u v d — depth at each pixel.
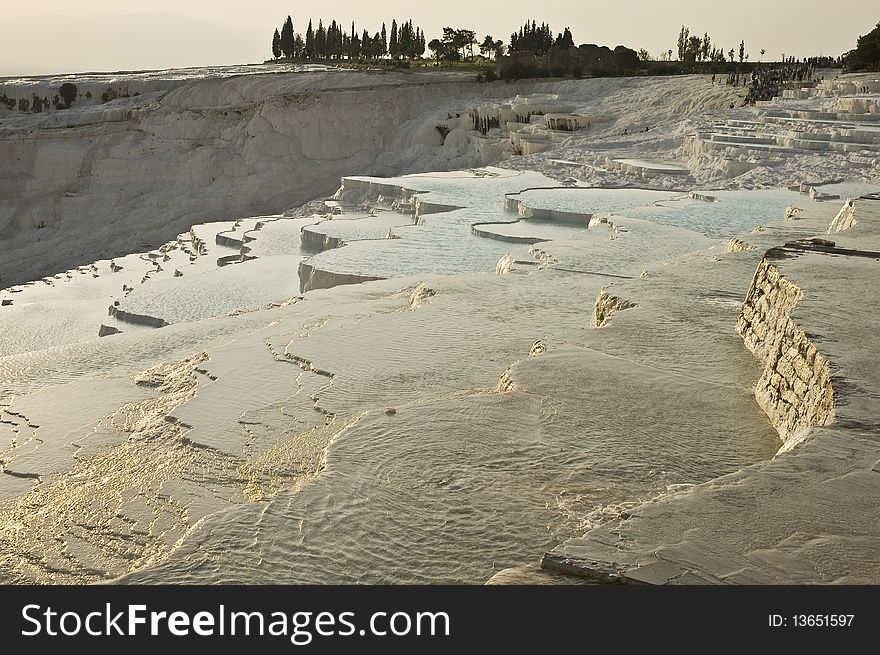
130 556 7.76
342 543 6.21
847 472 5.71
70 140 66.62
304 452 9.23
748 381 9.20
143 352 15.48
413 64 103.81
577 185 34.97
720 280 13.08
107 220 60.19
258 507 6.74
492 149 55.56
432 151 61.91
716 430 8.02
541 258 19.25
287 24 134.62
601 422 8.13
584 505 6.68
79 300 30.56
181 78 91.38
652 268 13.95
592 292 15.84
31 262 54.22
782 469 5.77
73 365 14.91
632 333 10.66
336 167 63.69
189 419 10.58
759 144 36.16
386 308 16.22
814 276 9.59
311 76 75.94
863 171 30.06
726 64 79.75
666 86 61.03
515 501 6.73
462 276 17.16
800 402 7.55
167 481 8.99
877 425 6.27
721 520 5.22
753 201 26.98
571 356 9.77
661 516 5.30
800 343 7.89
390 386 11.11
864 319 8.24
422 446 7.64
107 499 8.91
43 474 10.02
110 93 82.12
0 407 12.73
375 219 33.59
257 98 72.56
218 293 25.69
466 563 5.97
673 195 30.95
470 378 11.26
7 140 65.44
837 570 4.75
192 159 63.44
